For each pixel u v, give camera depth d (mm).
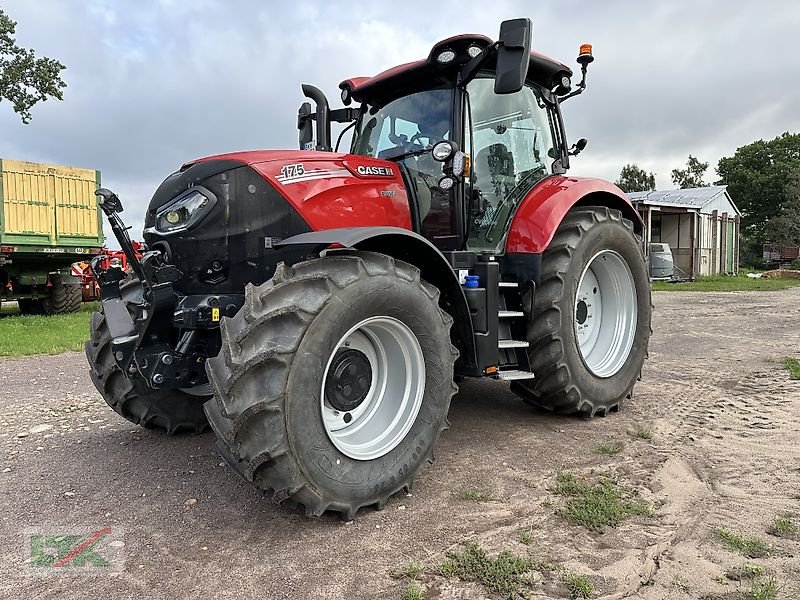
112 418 4555
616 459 3477
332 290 2660
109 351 3830
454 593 2166
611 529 2623
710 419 4215
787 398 4742
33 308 13930
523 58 3379
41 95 20328
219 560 2428
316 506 2627
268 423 2488
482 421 4258
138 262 3078
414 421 3047
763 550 2420
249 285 2670
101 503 2994
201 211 3213
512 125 4398
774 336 8141
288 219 3297
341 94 4539
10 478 3334
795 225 51125
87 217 13641
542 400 4195
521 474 3270
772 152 59406
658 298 15539
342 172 3568
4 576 2322
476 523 2703
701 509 2801
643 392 5027
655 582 2219
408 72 4027
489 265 3693
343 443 2840
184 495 3086
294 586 2232
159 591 2213
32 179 12703
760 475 3191
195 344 3217
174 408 3986
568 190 4289
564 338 4008
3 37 19359
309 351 2562
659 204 23562
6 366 6910
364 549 2494
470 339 3480
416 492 3059
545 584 2211
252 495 3078
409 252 3305
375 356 3113
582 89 4785
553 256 4098
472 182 3965
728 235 30625
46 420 4512
